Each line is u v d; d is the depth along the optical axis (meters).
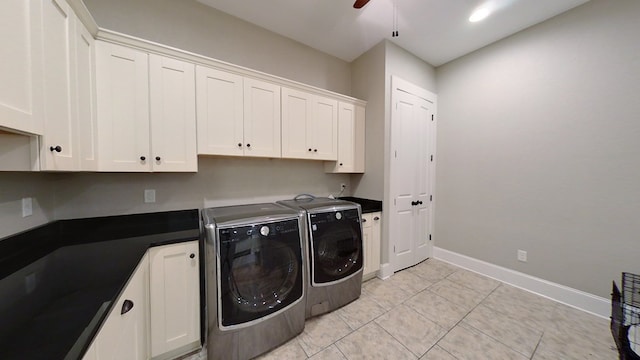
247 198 2.28
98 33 1.33
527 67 2.30
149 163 1.51
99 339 0.74
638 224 1.74
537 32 2.22
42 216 1.37
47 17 0.90
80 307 0.74
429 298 2.17
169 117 1.58
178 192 1.93
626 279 1.76
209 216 1.53
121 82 1.42
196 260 1.48
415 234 2.94
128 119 1.44
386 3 1.96
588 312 1.94
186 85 1.64
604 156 1.88
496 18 2.15
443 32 2.38
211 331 1.36
